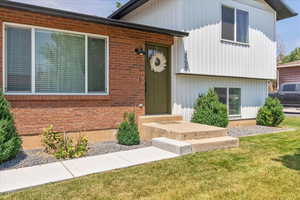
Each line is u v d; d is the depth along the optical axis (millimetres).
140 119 6965
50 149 5137
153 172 3996
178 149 5035
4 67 5086
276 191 3236
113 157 4859
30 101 5344
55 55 5711
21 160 4637
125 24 6250
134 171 4047
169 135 5910
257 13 9750
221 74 8570
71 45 5922
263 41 10023
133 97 6871
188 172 3994
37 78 5488
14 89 5234
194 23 7816
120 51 6609
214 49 8367
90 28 6109
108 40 6398
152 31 6852
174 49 7770
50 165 4344
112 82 6473
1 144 4305
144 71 7137
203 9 8062
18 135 4965
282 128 9148
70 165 4352
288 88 16766
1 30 5031
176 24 7688
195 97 8375
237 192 3219
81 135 5996
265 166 4270
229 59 8812
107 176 3816
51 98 5559
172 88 7852
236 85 9594
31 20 5344
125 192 3238
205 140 5645
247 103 10016
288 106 16609
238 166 4289
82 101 6027
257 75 9773
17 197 3088
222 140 5672
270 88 25203
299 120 11836
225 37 8750
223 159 4727
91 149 5559
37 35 5480
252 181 3588
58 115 5691
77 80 6016
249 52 9484
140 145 6004
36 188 3379
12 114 4863
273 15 10406
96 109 6238
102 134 6355
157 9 8562
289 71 19172
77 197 3090
